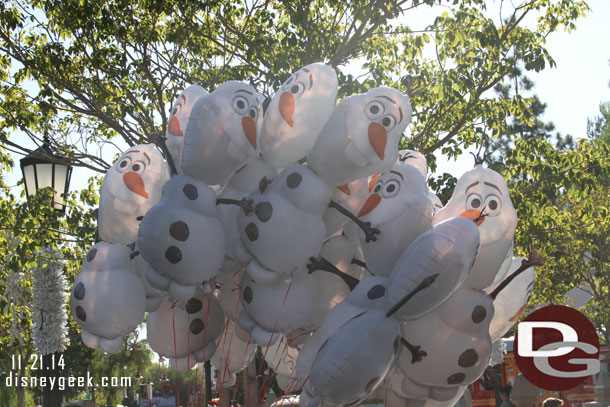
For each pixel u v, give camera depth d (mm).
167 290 4305
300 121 4164
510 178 9578
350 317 3975
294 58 8930
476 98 9047
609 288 18703
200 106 4289
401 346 4008
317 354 3949
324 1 9375
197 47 9609
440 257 3766
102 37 9094
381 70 9258
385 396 4582
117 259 4605
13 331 10812
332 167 4164
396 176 4215
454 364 4070
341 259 4508
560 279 17172
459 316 4078
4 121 9117
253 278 4281
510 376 11523
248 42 9148
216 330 5102
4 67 9211
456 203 4363
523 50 9062
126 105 9312
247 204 4188
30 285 9273
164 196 4289
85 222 9031
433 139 9711
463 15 8766
